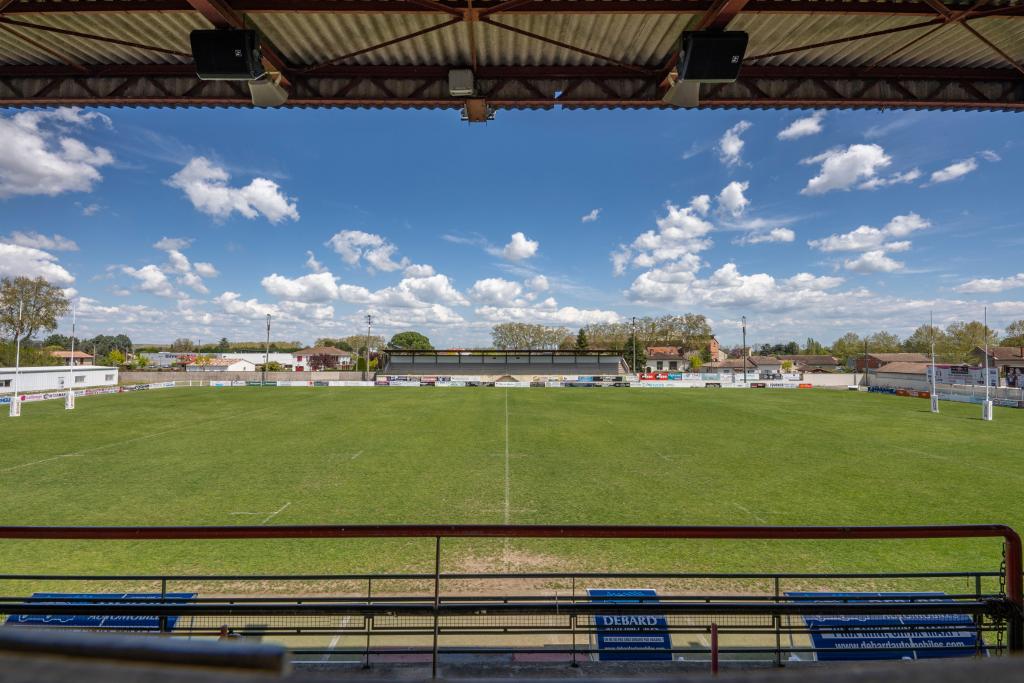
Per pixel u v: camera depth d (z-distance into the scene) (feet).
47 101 25.26
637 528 11.00
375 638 20.89
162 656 1.94
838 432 84.28
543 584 28.81
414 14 21.52
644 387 201.67
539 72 25.84
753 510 42.91
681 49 21.42
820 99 25.62
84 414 106.11
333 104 26.20
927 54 24.45
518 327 351.67
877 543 34.58
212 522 40.06
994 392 137.90
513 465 59.21
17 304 201.36
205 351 440.04
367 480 52.16
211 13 19.77
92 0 20.52
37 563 31.22
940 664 1.82
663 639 20.56
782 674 1.82
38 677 1.72
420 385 207.31
